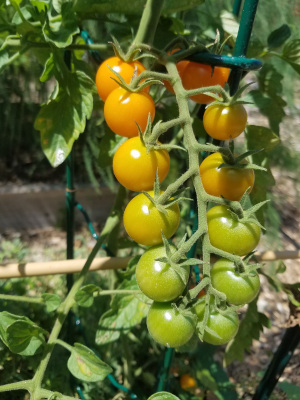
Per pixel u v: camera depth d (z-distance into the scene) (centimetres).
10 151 80
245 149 27
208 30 27
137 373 45
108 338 26
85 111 23
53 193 74
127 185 17
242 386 51
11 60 23
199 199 16
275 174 85
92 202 76
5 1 22
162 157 16
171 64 18
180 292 15
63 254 69
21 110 73
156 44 25
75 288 26
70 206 32
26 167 79
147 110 18
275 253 29
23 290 49
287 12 53
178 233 42
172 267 15
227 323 16
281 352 33
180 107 17
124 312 27
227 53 27
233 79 20
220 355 54
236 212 16
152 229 16
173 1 25
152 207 16
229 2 46
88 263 27
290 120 69
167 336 16
